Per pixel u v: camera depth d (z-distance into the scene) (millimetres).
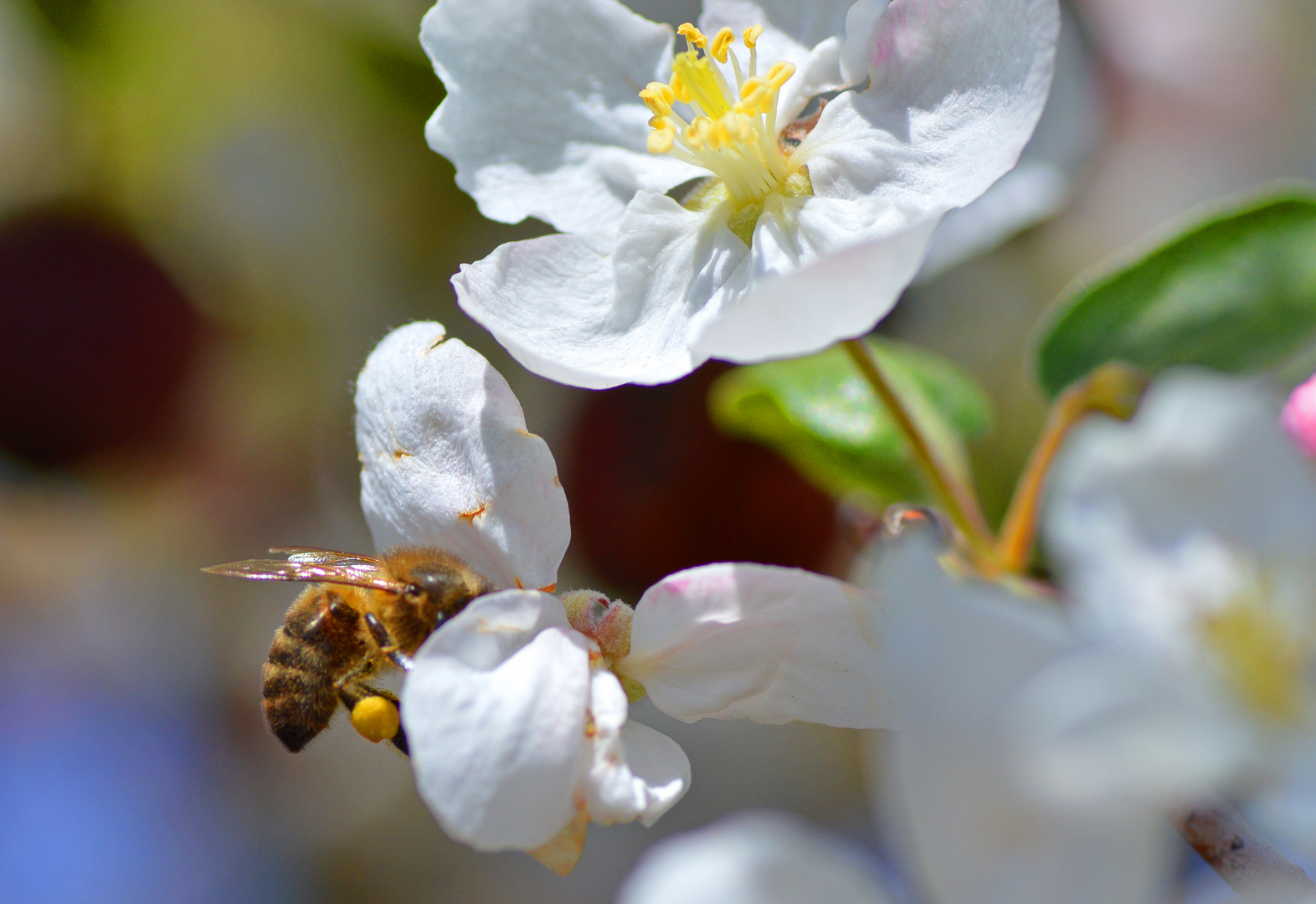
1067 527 157
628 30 186
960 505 186
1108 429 157
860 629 170
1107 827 150
